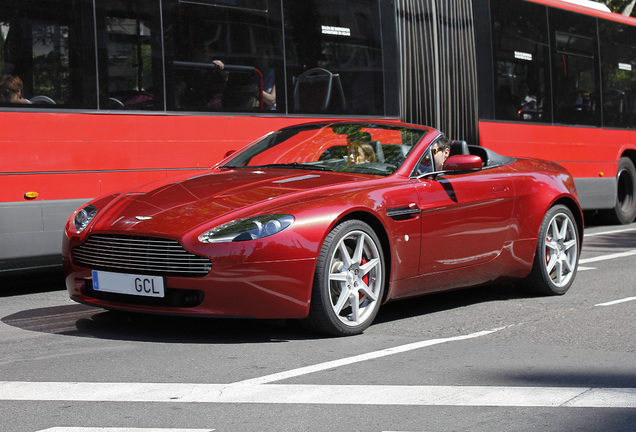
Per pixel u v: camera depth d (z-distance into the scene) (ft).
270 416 11.60
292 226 16.03
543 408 12.10
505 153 37.52
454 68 34.99
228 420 11.40
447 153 20.99
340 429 11.08
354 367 14.42
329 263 16.44
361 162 19.56
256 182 18.02
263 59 27.55
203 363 14.60
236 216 16.24
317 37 29.30
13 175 22.04
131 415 11.58
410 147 19.90
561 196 22.57
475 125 35.94
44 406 11.99
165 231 15.96
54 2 23.00
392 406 12.14
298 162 19.97
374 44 31.40
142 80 24.58
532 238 21.71
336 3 29.99
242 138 26.84
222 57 26.43
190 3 25.73
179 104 25.36
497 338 17.03
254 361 14.79
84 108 23.40
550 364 14.80
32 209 22.35
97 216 17.31
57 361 14.70
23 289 23.91
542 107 39.88
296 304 16.10
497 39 37.32
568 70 41.75
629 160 46.26
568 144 41.50
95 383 13.25
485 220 20.25
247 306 15.81
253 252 15.65
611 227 44.34
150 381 13.38
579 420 11.54
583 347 16.26
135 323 18.17
